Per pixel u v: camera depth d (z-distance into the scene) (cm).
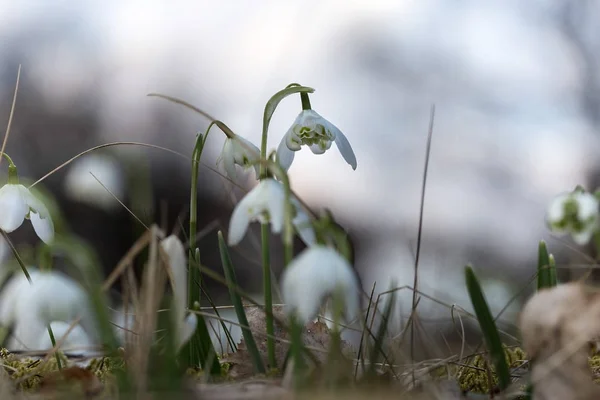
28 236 217
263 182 86
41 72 331
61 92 329
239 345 96
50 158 313
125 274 90
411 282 157
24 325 86
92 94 330
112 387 89
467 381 95
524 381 92
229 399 85
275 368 90
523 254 244
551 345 87
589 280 104
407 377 93
